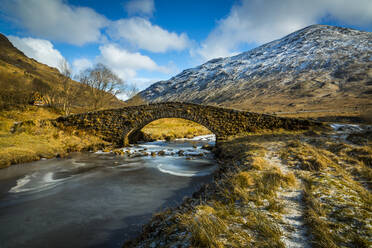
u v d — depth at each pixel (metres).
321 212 4.11
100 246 5.16
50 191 9.22
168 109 20.48
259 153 10.56
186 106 20.17
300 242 3.25
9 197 8.52
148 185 9.98
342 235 3.33
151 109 20.75
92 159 15.88
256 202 4.89
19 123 20.22
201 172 12.14
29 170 12.47
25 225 6.28
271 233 3.44
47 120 21.41
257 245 3.16
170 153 18.20
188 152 18.84
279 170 7.26
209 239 3.25
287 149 10.76
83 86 35.50
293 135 16.02
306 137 14.76
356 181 6.34
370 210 4.14
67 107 32.91
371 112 33.44
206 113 19.86
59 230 5.96
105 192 9.09
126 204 7.76
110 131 21.45
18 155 13.98
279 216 4.18
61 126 21.30
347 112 46.31
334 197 4.84
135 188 9.56
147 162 15.02
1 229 6.06
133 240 4.98
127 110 21.14
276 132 18.06
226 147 15.43
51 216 6.84
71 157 16.36
